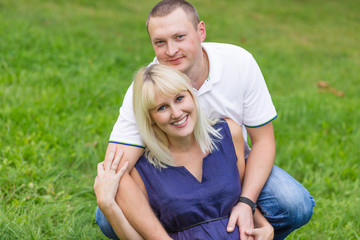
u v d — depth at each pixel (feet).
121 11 33.96
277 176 9.15
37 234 9.24
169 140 8.27
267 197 8.96
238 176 8.48
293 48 30.45
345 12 42.96
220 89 8.74
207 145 8.26
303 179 13.15
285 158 14.24
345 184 12.93
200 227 8.08
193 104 7.98
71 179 11.98
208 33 31.01
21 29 22.99
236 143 8.70
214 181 8.16
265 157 8.97
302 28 36.73
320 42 33.09
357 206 11.43
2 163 11.77
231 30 32.91
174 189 8.04
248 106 9.09
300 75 24.75
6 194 10.82
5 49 20.18
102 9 33.65
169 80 7.61
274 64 25.90
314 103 19.08
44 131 13.88
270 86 22.17
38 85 17.30
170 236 8.30
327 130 17.02
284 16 39.86
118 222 8.03
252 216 8.50
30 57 19.86
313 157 14.34
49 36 23.00
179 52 8.22
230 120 8.82
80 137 13.98
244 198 8.48
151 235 7.96
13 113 14.56
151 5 37.11
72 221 10.05
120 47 24.61
